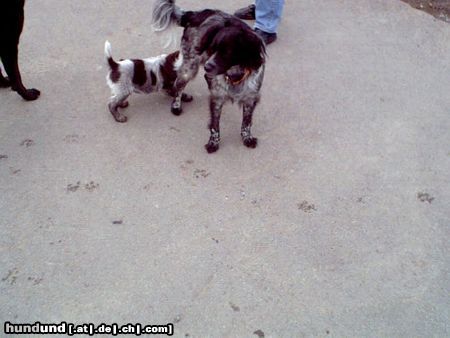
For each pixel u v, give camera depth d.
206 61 2.33
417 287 2.07
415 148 2.53
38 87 2.70
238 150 2.49
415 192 2.36
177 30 3.00
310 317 1.98
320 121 2.62
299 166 2.43
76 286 2.03
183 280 2.05
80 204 2.25
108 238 2.16
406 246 2.18
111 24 3.08
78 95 2.68
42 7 3.17
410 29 3.20
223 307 2.00
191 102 2.70
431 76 2.90
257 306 2.00
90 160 2.41
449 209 2.31
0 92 2.67
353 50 3.03
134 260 2.10
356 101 2.73
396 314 2.00
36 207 2.23
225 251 2.14
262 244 2.16
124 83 2.49
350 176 2.40
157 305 1.99
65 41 2.96
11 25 2.35
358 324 1.97
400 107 2.72
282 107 2.68
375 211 2.29
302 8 3.31
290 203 2.30
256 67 2.29
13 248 2.11
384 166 2.45
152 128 2.56
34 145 2.45
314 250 2.16
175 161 2.43
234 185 2.35
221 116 2.65
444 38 3.15
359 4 3.37
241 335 1.94
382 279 2.09
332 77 2.85
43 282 2.03
